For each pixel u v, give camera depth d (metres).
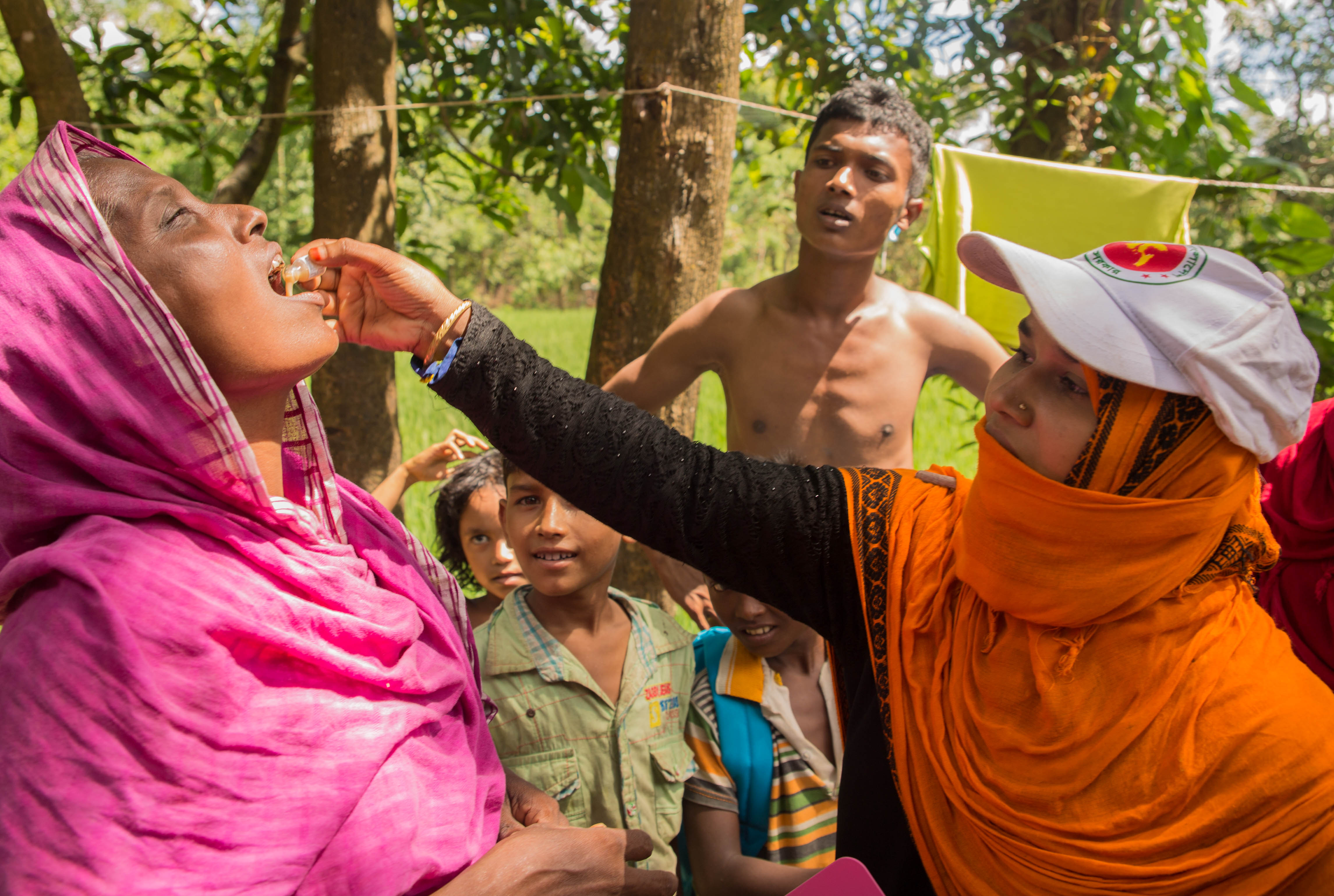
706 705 1.93
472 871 1.18
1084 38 3.86
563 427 1.39
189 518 1.11
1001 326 3.21
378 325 1.40
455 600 1.51
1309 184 4.85
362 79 3.53
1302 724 1.10
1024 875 1.18
